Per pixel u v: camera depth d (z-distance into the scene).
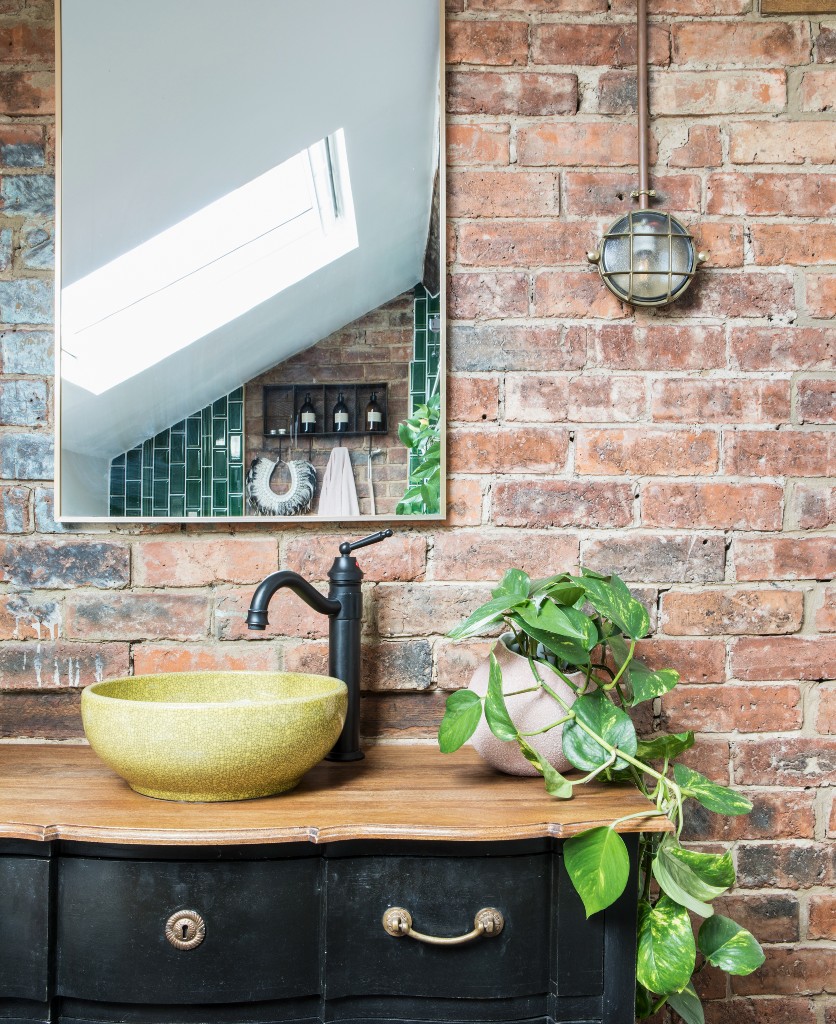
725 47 1.48
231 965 0.99
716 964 1.15
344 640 1.31
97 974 0.99
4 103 1.45
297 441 1.42
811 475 1.47
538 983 1.04
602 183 1.47
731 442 1.47
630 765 1.17
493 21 1.46
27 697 1.44
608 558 1.46
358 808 1.05
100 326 1.42
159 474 1.42
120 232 1.43
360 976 1.02
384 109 1.45
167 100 1.44
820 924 1.45
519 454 1.46
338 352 1.43
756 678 1.46
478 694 1.20
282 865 1.01
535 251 1.46
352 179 1.45
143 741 1.02
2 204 1.45
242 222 1.44
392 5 1.45
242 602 1.45
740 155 1.48
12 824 0.97
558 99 1.47
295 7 1.45
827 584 1.47
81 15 1.43
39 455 1.44
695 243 1.47
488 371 1.46
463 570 1.46
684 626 1.46
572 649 1.17
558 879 1.03
